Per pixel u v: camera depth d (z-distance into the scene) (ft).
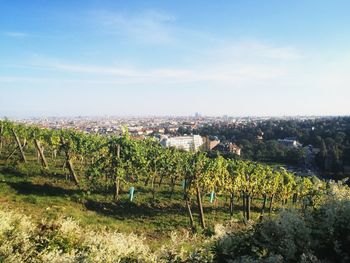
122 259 25.81
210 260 20.58
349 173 286.46
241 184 119.75
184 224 103.04
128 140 124.88
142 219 103.55
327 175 290.15
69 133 137.39
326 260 18.75
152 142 152.87
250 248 20.66
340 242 19.38
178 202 127.13
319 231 20.01
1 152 172.24
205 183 113.39
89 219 91.25
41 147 150.71
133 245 26.89
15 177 122.01
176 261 21.61
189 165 114.52
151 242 77.41
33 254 30.89
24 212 82.79
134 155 122.42
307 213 21.84
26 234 32.19
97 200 113.70
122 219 100.78
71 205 103.65
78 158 135.74
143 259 25.32
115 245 26.68
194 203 129.59
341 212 20.57
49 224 34.58
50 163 158.61
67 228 33.37
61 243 31.73
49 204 98.37
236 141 522.06
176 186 154.40
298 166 342.44
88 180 129.70
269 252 20.02
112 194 122.21
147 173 125.70
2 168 131.95
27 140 150.20
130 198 116.98
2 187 106.52
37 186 115.65
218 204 137.59
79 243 32.07
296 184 129.18
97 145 132.26
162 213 112.16
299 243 19.65
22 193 105.19
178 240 23.91
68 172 141.69
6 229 32.42
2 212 35.32
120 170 117.70
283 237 20.10
